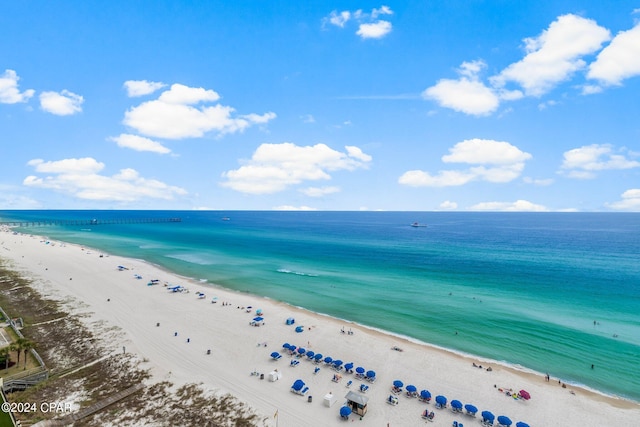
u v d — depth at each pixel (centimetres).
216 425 2766
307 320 5225
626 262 10131
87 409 2892
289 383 3447
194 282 7488
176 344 4225
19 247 10788
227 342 4347
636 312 5666
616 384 3591
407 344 4447
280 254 11506
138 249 12181
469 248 13212
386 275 8300
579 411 3102
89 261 9112
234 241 15250
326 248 13088
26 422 2712
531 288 7131
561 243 14975
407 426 2850
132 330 4581
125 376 3450
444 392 3369
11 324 4588
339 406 3095
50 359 3756
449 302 6178
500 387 3456
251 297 6419
